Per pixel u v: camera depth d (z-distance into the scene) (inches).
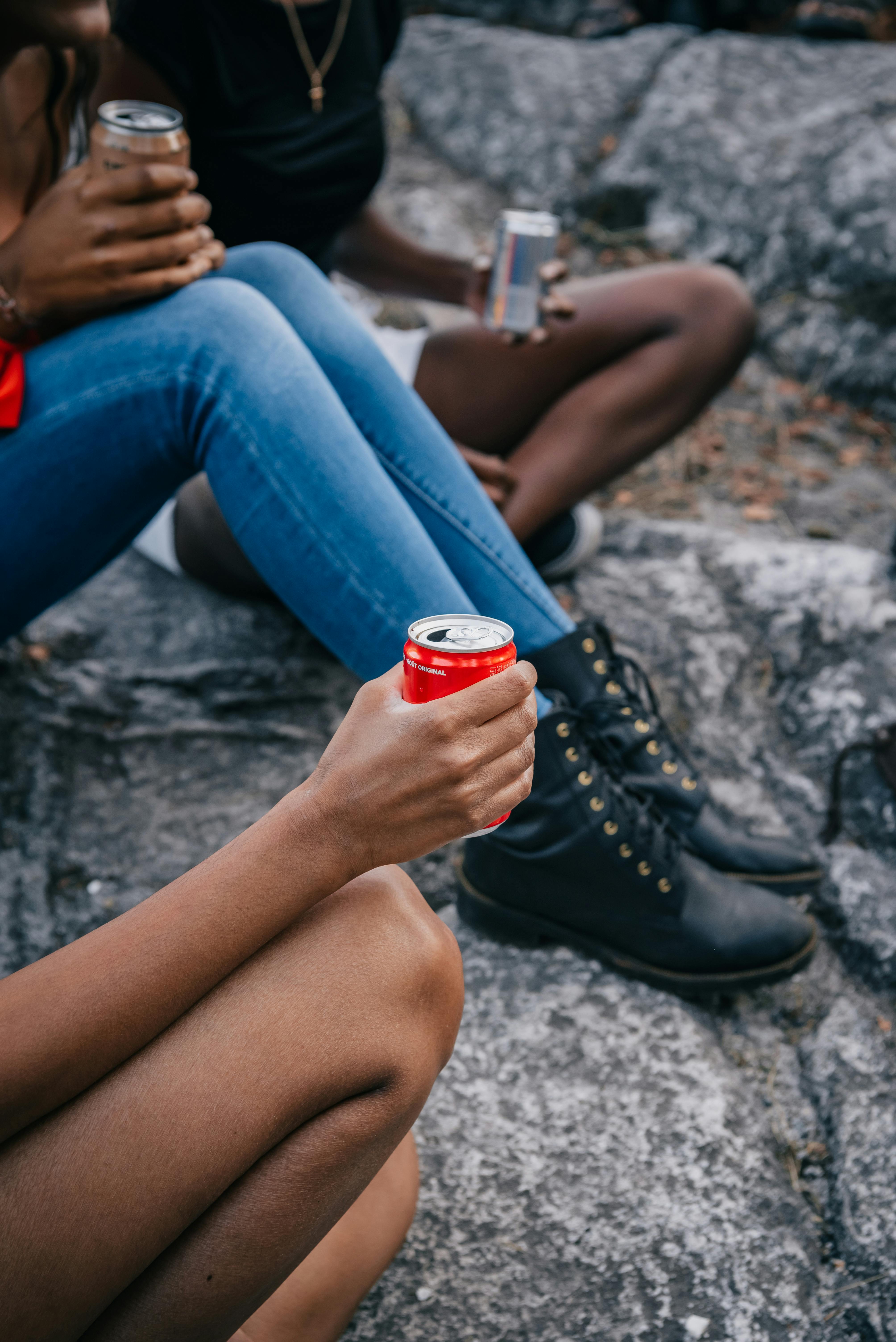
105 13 60.6
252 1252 37.7
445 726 36.3
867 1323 53.2
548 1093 61.8
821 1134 63.6
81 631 90.2
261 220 84.4
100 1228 35.7
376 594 55.0
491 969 68.7
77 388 57.0
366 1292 50.2
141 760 82.6
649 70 166.9
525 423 95.0
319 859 37.0
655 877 63.7
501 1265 54.8
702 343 88.6
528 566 67.1
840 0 175.3
